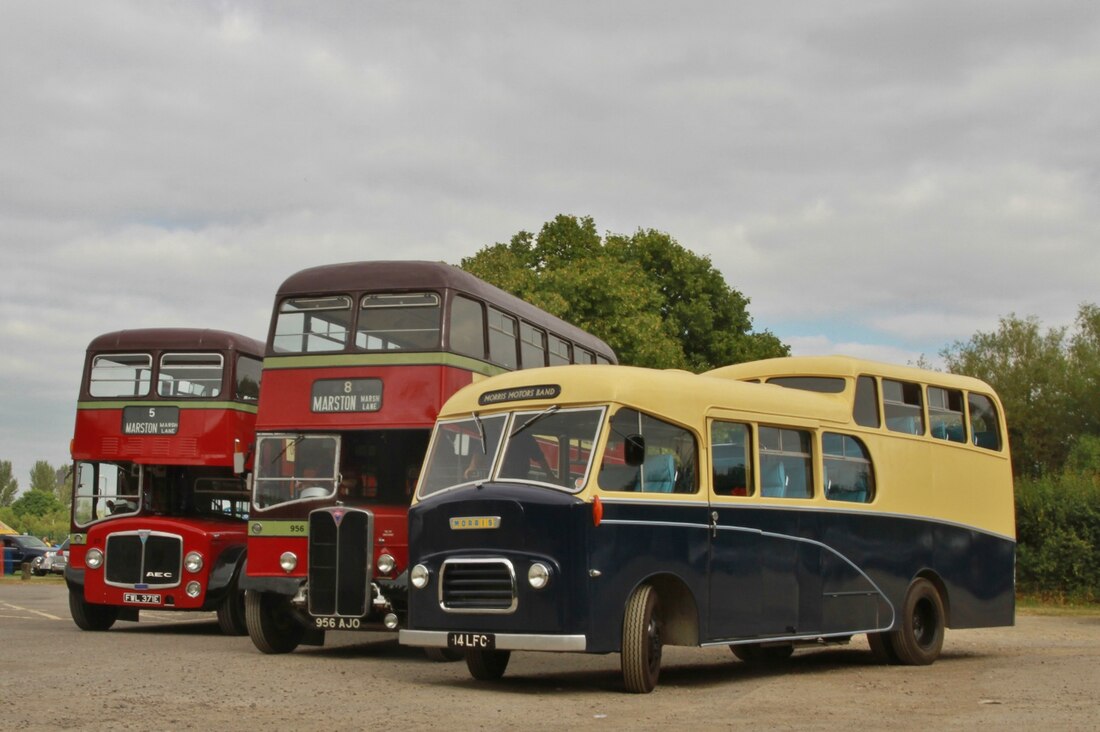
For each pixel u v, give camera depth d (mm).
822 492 16109
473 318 18969
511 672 15758
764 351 59500
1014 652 19938
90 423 23141
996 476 19531
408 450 17812
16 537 63719
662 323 52188
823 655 19094
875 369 17500
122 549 22172
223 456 22672
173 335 23234
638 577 13250
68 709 11367
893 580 17047
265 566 17891
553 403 13672
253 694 12766
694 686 14055
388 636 22875
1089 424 50688
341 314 18422
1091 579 36531
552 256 57219
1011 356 53250
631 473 13438
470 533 13336
